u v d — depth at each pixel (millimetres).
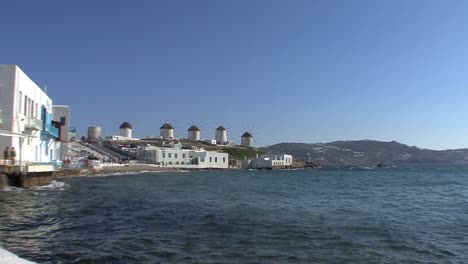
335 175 115250
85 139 178125
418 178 94625
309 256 16094
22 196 34219
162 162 146000
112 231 20125
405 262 15703
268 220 24641
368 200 39781
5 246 16266
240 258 15438
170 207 30625
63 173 73000
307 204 34938
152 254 15672
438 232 21922
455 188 59438
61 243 17078
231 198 39500
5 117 41531
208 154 159375
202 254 15867
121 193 42469
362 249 17484
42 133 55750
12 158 39250
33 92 50219
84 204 30844
